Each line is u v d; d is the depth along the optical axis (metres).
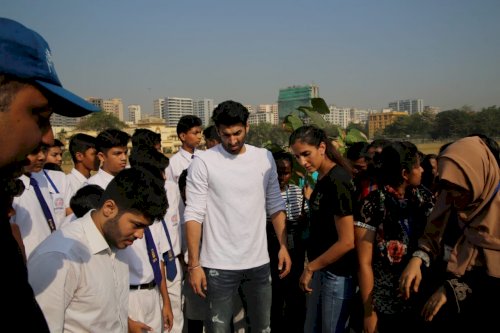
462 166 2.05
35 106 0.93
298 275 4.32
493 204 2.04
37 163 3.16
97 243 1.85
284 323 4.23
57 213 3.97
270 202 3.31
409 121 92.62
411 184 2.62
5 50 0.85
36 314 1.02
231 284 3.04
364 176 3.05
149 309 2.88
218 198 3.02
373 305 2.65
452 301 2.16
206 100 147.38
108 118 64.50
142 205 1.78
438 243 2.42
